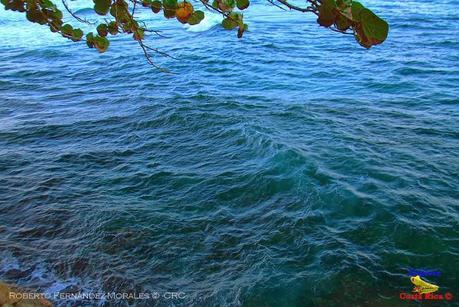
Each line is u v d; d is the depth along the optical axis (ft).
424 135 32.68
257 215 23.40
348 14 5.24
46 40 80.12
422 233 21.17
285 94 44.96
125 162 29.91
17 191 26.27
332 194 24.48
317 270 19.16
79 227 22.65
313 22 90.17
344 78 50.39
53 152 31.73
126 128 36.01
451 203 23.58
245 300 17.76
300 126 35.04
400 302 17.38
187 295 18.10
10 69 59.62
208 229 22.40
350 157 28.81
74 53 68.95
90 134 35.04
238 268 19.62
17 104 43.86
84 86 50.85
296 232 21.71
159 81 51.52
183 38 79.05
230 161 29.25
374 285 18.28
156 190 26.21
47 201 25.13
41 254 20.56
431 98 41.60
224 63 59.47
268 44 70.28
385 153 29.55
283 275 18.95
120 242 21.44
